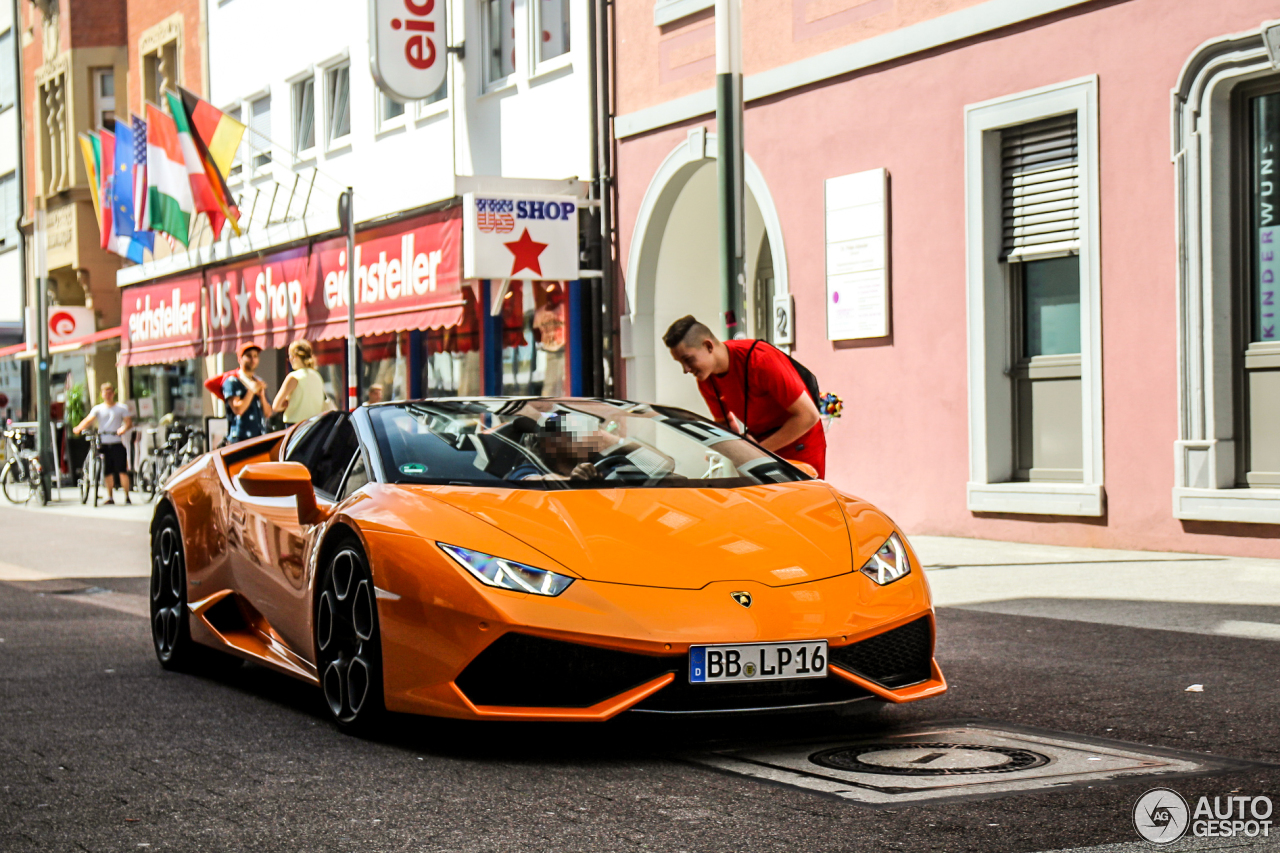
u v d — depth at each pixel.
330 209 22.33
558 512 4.94
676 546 4.78
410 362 21.56
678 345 6.86
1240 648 6.73
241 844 3.79
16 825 4.04
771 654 4.54
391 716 4.95
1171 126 10.54
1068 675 6.18
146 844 3.81
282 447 6.69
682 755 4.76
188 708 5.82
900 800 4.07
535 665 4.53
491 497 5.06
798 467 5.82
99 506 21.30
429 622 4.66
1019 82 11.77
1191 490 10.41
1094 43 11.16
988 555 10.93
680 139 15.73
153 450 22.12
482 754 4.82
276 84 25.22
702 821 3.90
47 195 34.75
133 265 30.44
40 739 5.21
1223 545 10.29
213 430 20.30
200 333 25.66
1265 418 10.26
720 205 10.45
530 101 18.31
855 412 13.51
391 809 4.12
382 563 4.86
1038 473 11.99
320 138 23.67
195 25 28.42
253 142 26.33
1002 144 12.12
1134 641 7.03
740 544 4.83
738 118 10.41
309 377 14.04
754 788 4.27
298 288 21.88
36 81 35.34
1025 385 12.10
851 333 13.45
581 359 17.47
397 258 18.69
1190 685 5.87
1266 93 10.17
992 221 12.15
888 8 13.02
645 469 5.52
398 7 18.78
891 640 4.80
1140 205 10.84
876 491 13.31
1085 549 11.12
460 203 17.20
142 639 7.90
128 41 31.78
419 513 4.95
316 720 5.52
